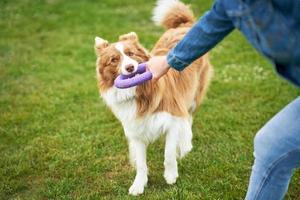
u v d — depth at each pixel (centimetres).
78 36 816
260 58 688
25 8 970
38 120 543
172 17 490
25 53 754
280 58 192
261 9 190
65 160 457
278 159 241
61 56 734
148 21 870
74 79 653
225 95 579
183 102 409
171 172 407
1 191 416
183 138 398
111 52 367
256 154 250
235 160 434
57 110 564
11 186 421
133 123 383
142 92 371
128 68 347
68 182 419
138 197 389
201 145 472
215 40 233
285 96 566
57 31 847
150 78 319
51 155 464
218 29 227
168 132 391
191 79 436
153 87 372
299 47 186
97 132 510
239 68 655
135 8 941
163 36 468
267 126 243
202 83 480
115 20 881
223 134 488
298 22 186
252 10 192
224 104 557
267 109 536
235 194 375
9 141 500
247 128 495
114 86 374
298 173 403
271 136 239
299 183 390
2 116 554
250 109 540
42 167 448
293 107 234
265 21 189
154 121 381
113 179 424
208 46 236
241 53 708
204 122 517
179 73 413
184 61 246
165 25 499
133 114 379
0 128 526
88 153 467
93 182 421
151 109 377
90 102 584
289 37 187
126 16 901
